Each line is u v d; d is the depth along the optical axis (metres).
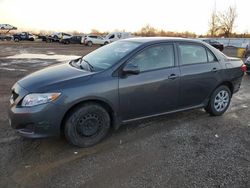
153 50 4.25
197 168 3.39
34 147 3.80
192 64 4.67
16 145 3.84
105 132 4.00
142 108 4.21
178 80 4.45
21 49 24.11
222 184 3.08
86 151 3.76
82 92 3.59
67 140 3.76
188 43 4.69
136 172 3.28
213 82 4.96
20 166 3.34
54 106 3.46
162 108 4.46
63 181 3.07
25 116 3.43
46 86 3.51
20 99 3.53
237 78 5.40
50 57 16.80
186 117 5.14
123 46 4.41
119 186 3.01
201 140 4.19
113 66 3.90
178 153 3.76
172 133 4.40
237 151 3.87
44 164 3.40
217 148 3.94
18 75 9.19
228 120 5.09
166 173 3.27
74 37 38.75
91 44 33.91
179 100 4.60
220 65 5.05
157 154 3.72
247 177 3.23
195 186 3.04
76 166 3.38
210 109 5.15
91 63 4.25
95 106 3.78
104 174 3.22
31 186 2.97
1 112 5.11
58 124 3.55
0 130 4.30
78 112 3.66
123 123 4.14
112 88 3.81
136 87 4.02
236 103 6.24
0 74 9.30
